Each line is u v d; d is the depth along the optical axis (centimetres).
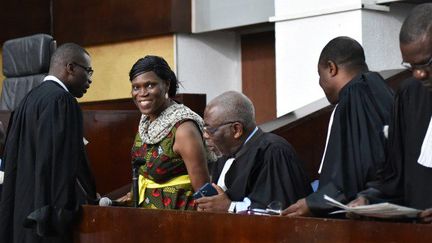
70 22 884
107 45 852
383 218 296
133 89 421
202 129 420
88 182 445
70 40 883
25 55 711
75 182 433
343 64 365
